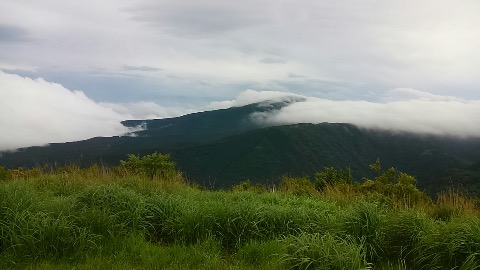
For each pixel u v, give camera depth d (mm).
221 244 6883
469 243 5621
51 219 6055
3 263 5395
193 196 9734
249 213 7406
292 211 7859
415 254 6121
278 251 6141
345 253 5344
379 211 7016
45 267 5332
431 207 10484
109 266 5504
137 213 7215
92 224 6539
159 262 5734
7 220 6074
